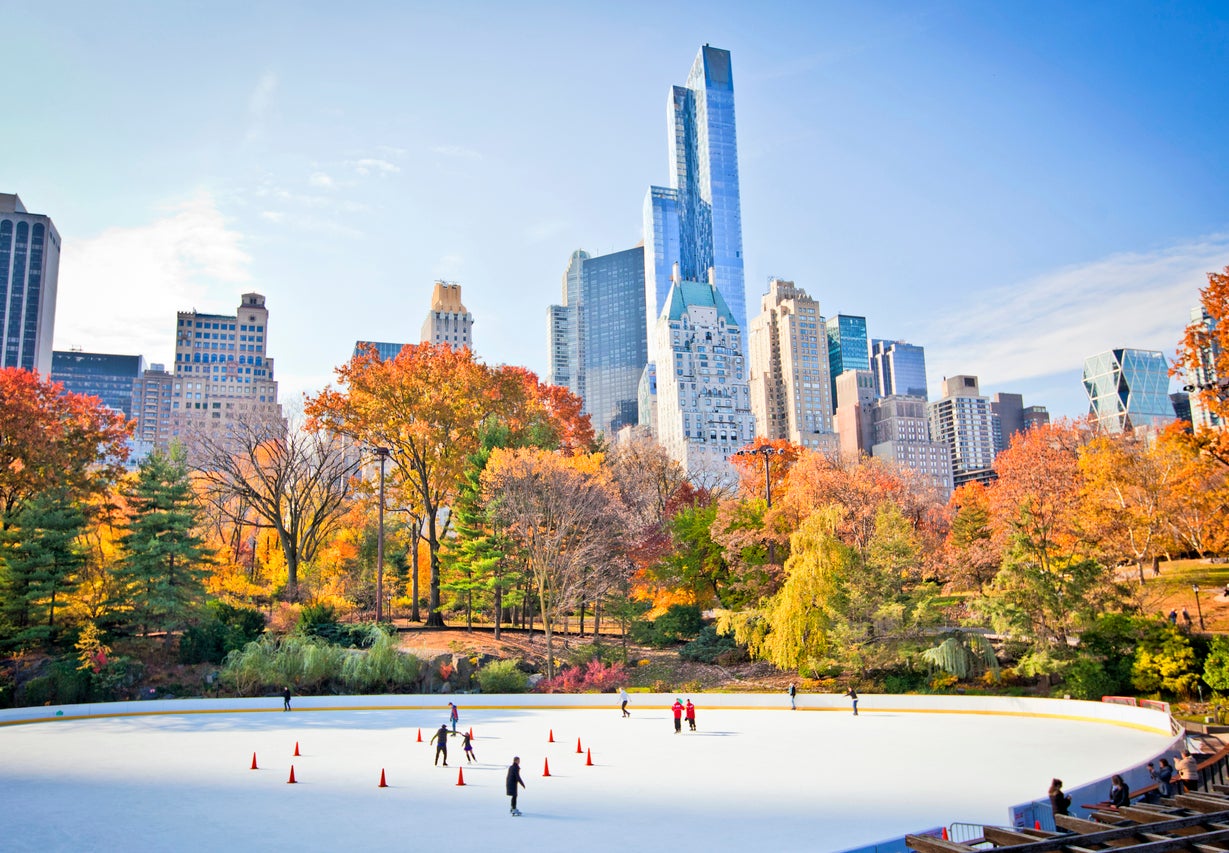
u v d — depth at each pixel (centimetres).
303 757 3791
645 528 7450
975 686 5609
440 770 3462
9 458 6406
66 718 5169
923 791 2988
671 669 6394
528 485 6444
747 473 10900
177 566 6456
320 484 8550
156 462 6681
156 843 2442
